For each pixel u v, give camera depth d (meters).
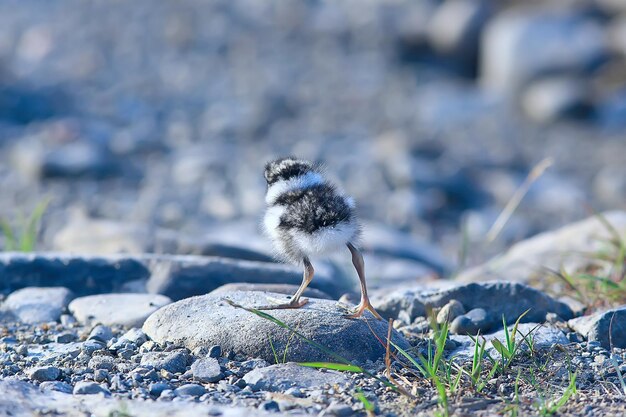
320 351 5.78
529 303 6.97
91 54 29.75
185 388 5.39
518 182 18.36
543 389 5.51
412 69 29.30
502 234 15.02
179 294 7.72
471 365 5.86
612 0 29.23
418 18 30.34
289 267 8.13
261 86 26.89
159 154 19.44
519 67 26.02
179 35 32.12
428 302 7.00
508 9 29.78
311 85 27.48
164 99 25.03
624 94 24.92
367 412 5.06
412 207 16.06
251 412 5.05
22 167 17.22
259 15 35.09
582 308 7.29
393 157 18.58
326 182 6.31
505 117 24.48
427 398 5.31
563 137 22.70
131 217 14.68
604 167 19.98
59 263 7.95
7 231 10.27
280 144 20.75
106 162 17.62
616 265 8.16
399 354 5.93
